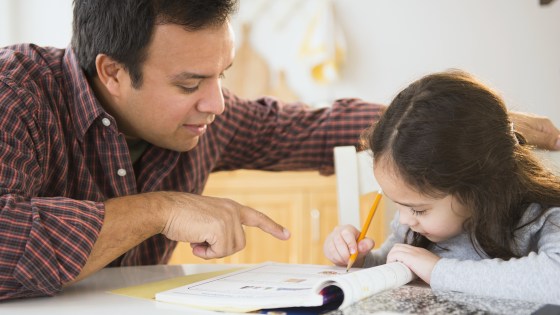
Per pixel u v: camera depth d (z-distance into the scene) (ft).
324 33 10.14
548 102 10.14
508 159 3.45
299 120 5.28
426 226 3.50
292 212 9.78
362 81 10.52
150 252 4.81
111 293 3.23
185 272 3.86
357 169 4.81
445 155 3.30
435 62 10.37
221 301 2.80
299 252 9.82
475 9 10.26
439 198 3.38
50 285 3.06
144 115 4.08
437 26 10.34
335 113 5.26
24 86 3.78
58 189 4.06
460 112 3.36
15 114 3.56
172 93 3.95
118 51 3.88
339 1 10.45
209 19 3.77
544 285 2.88
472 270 3.05
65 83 4.20
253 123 5.17
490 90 3.53
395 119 3.49
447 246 3.89
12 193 3.23
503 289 2.92
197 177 4.84
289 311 2.75
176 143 4.26
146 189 4.50
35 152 3.72
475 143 3.34
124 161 4.25
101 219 3.20
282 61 10.70
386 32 10.44
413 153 3.32
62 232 3.09
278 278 3.35
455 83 3.46
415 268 3.29
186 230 3.43
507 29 10.19
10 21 10.03
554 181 3.62
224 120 4.97
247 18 10.71
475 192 3.38
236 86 10.69
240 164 5.34
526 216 3.47
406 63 10.43
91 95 4.08
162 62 3.83
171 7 3.71
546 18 10.08
